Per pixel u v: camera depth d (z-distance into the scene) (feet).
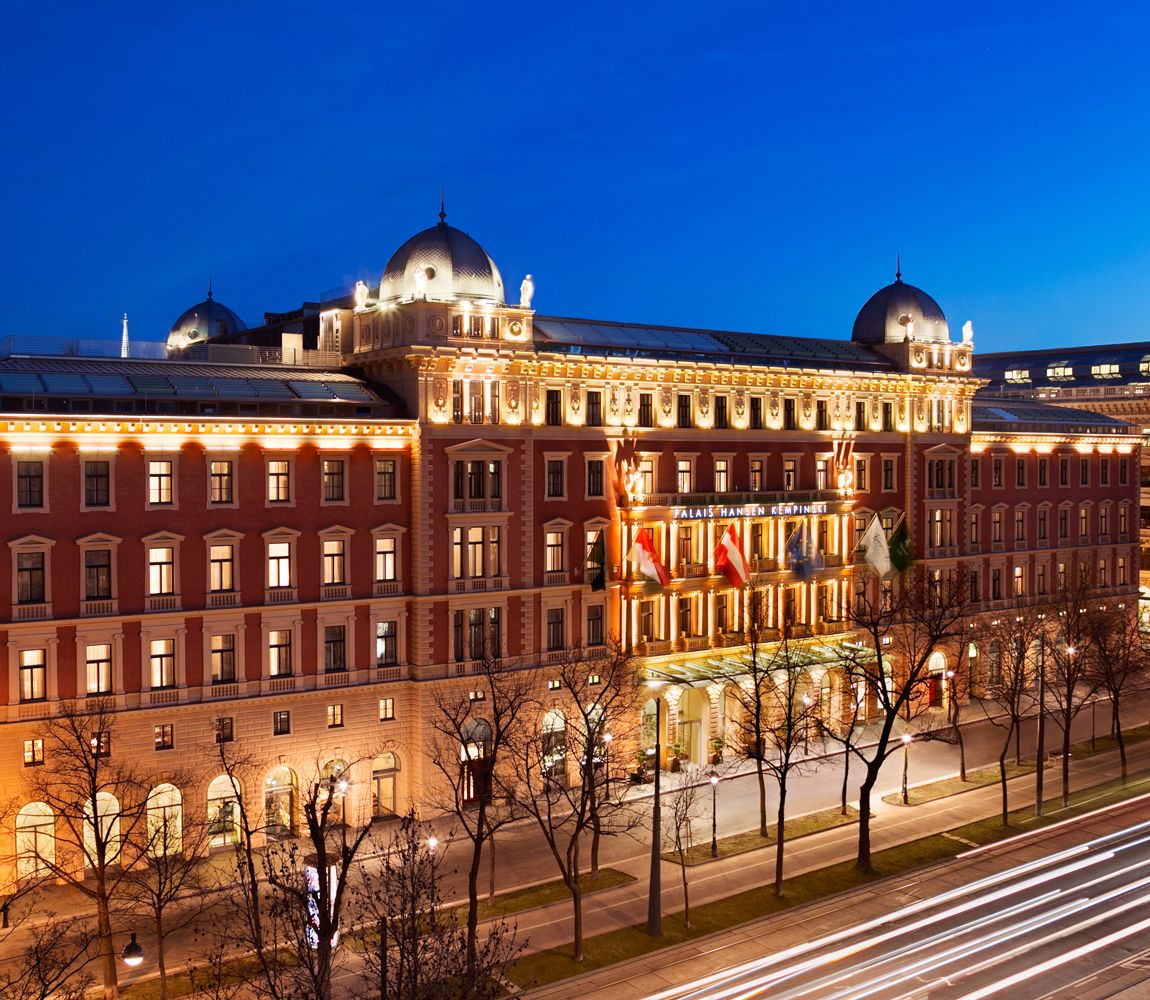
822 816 233.76
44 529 196.34
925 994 152.66
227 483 213.46
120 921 182.39
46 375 207.10
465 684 235.61
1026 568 356.18
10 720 192.44
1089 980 156.87
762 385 285.02
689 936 174.19
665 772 261.85
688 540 271.49
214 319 341.62
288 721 219.82
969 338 331.57
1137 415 433.89
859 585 305.94
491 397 241.14
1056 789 255.09
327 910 125.70
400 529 231.50
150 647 205.67
